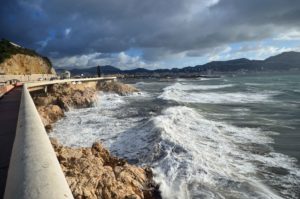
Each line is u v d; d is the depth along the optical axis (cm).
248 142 1494
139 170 972
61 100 3080
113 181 816
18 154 279
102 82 5762
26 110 598
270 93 4509
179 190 916
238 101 3506
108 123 2177
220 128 1822
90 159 925
